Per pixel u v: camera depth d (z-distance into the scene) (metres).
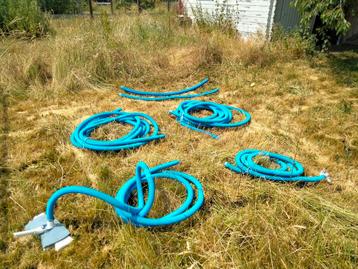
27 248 2.26
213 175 3.06
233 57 6.68
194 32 8.08
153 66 6.12
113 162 3.26
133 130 3.77
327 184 3.05
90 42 5.91
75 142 3.55
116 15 9.37
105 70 5.70
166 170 3.12
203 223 2.48
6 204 2.65
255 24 8.41
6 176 2.98
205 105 4.66
